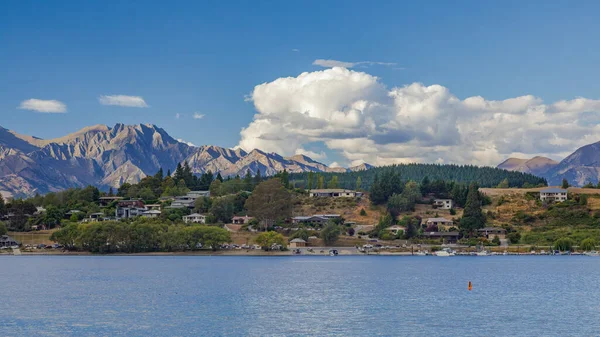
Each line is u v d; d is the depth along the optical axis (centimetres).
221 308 14850
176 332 12119
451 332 12075
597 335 11838
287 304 15488
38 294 17312
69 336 11788
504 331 12175
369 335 11812
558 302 15875
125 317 13638
